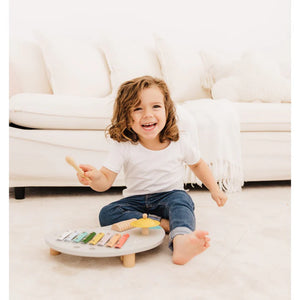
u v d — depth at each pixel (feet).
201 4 8.50
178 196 3.39
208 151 5.27
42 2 7.58
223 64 7.45
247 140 5.55
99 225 3.68
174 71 7.27
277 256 2.86
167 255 2.89
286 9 8.95
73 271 2.56
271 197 5.06
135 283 2.37
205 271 2.57
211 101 5.88
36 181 4.83
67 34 7.78
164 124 3.43
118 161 3.52
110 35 7.20
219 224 3.72
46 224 3.69
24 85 6.63
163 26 8.36
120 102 3.45
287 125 5.64
